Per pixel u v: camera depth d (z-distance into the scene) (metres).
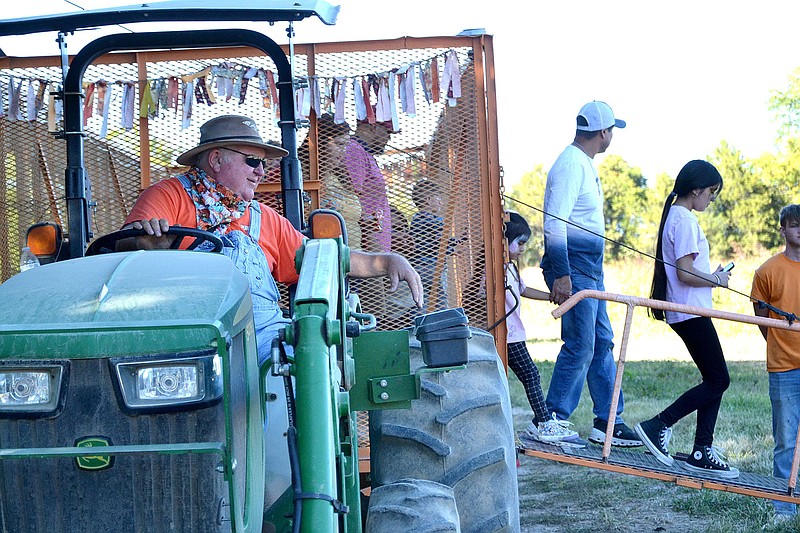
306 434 2.57
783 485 6.86
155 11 4.17
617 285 26.95
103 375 2.56
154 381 2.56
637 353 16.94
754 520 7.09
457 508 3.64
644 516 7.32
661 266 7.30
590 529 6.99
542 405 7.11
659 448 7.01
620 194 39.81
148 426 2.58
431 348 3.29
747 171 34.44
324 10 4.18
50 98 5.89
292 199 4.77
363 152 5.96
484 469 3.76
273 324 3.93
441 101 5.96
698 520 7.19
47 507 2.58
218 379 2.58
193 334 2.58
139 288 2.78
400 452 3.82
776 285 7.23
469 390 4.02
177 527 2.59
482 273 5.98
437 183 5.99
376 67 5.97
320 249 3.19
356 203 5.98
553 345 18.12
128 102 5.91
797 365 7.14
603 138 7.48
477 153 5.97
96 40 4.52
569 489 8.22
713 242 34.03
